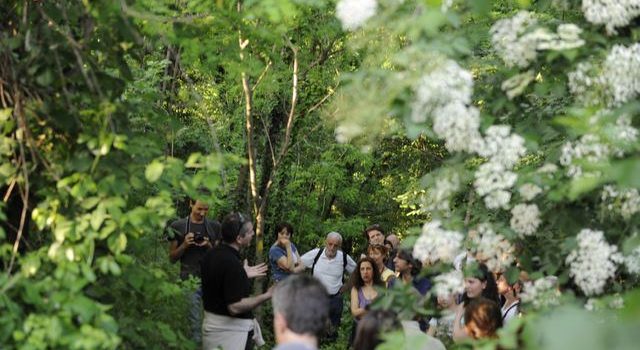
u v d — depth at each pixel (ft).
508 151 13.00
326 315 12.13
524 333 9.52
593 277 12.66
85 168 14.21
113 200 13.91
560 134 14.35
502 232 13.85
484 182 13.20
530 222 13.65
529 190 13.57
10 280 12.84
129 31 15.43
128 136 15.14
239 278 23.52
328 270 36.37
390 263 35.35
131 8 16.75
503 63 14.90
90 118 14.51
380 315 14.38
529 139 13.52
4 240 15.23
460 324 18.83
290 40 33.19
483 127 13.17
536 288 13.46
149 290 15.61
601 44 13.62
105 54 16.02
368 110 12.63
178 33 18.10
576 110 11.37
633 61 12.34
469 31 14.25
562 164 13.41
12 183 14.48
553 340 3.40
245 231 23.85
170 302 18.70
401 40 15.15
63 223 13.67
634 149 11.59
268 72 34.81
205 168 15.31
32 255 13.56
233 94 39.63
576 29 12.73
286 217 49.47
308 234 50.55
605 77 12.53
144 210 13.83
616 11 12.78
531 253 14.28
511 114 14.94
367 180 60.49
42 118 14.79
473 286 18.81
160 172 13.66
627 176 5.42
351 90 12.87
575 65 13.35
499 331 10.16
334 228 51.52
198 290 26.48
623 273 14.29
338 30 32.22
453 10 12.77
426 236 13.70
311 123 43.86
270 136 42.24
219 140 44.06
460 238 13.61
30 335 12.48
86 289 14.85
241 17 19.20
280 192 46.85
